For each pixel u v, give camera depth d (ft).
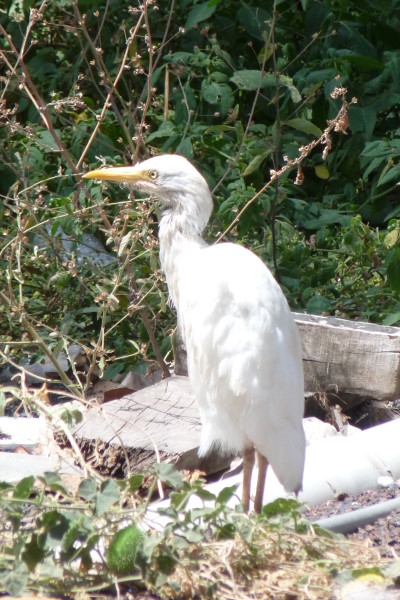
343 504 25.43
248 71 43.52
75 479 25.11
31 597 18.74
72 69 50.34
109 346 37.32
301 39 55.16
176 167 26.86
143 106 36.17
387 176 42.63
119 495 19.99
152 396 30.22
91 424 28.14
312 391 31.42
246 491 24.18
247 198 37.83
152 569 19.30
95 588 19.16
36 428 30.09
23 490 19.88
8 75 38.96
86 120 44.34
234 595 18.65
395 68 49.83
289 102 50.03
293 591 18.86
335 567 19.61
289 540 19.95
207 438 25.50
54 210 33.42
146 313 34.99
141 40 50.72
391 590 19.29
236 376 23.77
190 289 25.16
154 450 26.50
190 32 51.26
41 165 41.06
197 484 20.94
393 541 22.71
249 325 23.86
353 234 40.86
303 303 37.93
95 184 38.45
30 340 35.50
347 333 30.89
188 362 25.84
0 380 35.76
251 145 43.55
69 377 35.81
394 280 36.47
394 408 31.35
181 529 19.54
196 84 50.19
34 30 52.13
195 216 26.76
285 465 23.59
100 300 32.78
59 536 19.15
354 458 26.81
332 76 48.62
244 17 50.67
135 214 33.68
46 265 35.12
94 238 41.70
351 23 53.21
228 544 19.17
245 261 24.68
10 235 36.29
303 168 53.42
